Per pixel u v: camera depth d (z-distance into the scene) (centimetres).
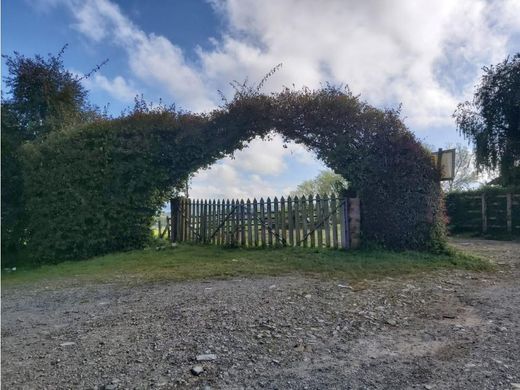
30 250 1062
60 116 1295
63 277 786
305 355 347
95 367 328
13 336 419
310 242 984
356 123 935
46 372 321
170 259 916
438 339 384
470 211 1798
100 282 708
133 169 1097
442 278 688
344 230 929
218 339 386
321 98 965
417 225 900
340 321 443
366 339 387
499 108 1888
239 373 312
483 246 1266
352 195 959
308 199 991
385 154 916
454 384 288
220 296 556
